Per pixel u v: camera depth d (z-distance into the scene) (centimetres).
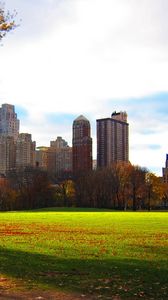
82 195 16488
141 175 16025
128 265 2023
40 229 4588
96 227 4919
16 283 1582
